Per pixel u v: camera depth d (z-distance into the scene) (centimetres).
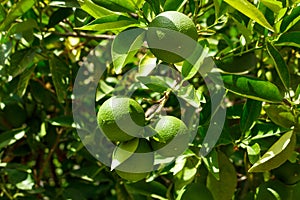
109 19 78
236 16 88
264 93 82
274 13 86
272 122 89
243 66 94
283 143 78
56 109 125
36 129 119
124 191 108
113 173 109
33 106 118
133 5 80
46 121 114
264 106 83
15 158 127
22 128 109
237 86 83
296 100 85
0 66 101
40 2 103
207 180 90
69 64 116
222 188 90
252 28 88
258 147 85
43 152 122
